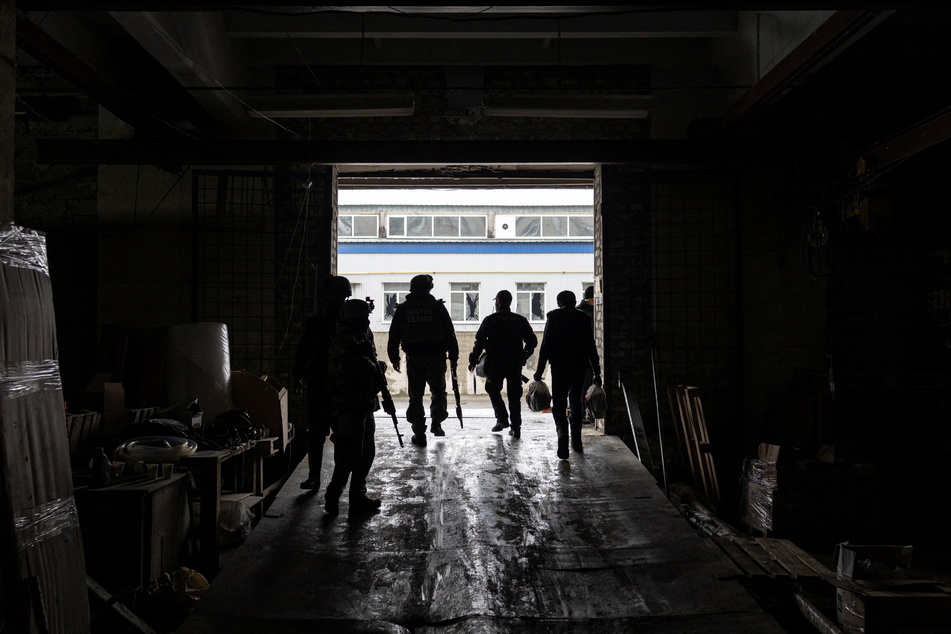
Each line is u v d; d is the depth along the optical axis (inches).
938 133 206.7
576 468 250.5
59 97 299.4
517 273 751.1
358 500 203.6
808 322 303.0
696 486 276.2
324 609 151.6
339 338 201.2
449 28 281.9
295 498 218.2
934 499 277.7
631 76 314.7
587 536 191.9
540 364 268.8
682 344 305.6
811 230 275.1
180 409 252.5
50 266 296.8
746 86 264.4
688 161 269.7
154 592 169.5
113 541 167.0
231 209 304.0
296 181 308.5
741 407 299.7
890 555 175.6
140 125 271.6
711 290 305.7
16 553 109.8
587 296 341.7
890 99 284.4
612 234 311.4
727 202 306.8
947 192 259.8
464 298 751.7
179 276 299.0
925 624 150.2
